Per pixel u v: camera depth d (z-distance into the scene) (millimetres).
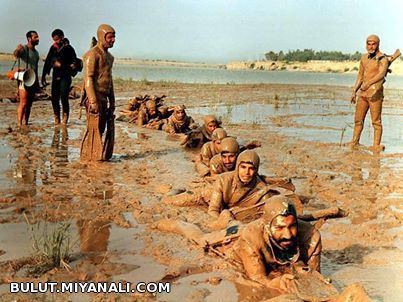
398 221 9031
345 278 6645
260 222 6645
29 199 9344
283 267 6602
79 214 8633
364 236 8234
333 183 11625
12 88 30609
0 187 10055
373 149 16188
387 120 24266
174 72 95812
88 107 12602
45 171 11570
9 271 6395
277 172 12453
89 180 10984
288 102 32156
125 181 11078
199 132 15648
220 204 8945
